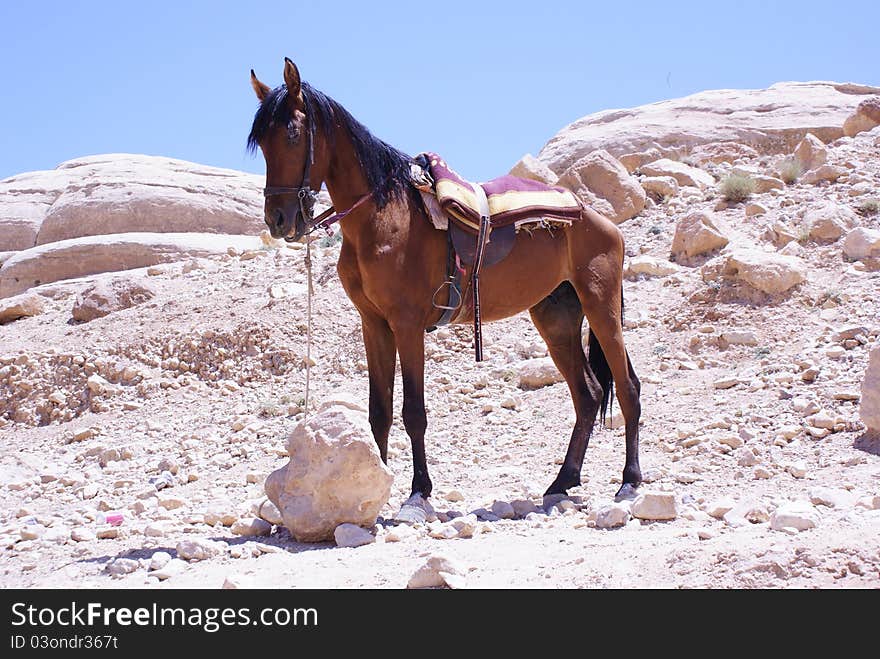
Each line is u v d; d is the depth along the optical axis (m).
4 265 17.70
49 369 11.81
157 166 21.53
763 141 15.56
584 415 7.13
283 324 11.74
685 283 11.24
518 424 9.04
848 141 14.53
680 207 13.47
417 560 5.03
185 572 5.17
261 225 19.23
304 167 6.00
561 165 15.82
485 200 6.59
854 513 5.13
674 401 8.71
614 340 6.98
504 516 6.26
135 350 11.88
